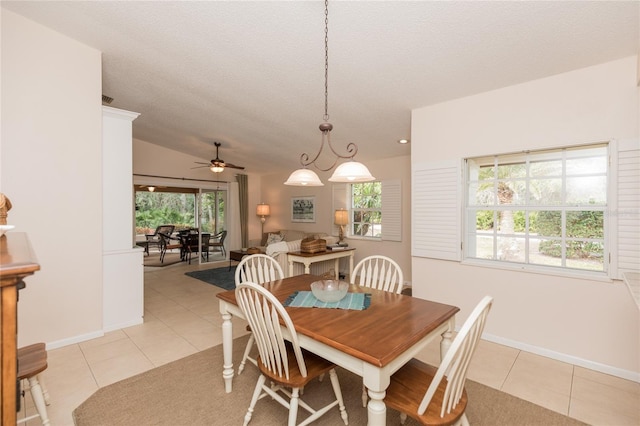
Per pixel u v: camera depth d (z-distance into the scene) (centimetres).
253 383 212
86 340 279
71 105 269
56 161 261
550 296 248
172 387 206
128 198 317
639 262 211
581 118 230
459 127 294
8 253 89
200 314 356
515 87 261
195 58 295
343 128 409
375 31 221
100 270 288
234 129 495
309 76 295
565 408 185
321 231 648
